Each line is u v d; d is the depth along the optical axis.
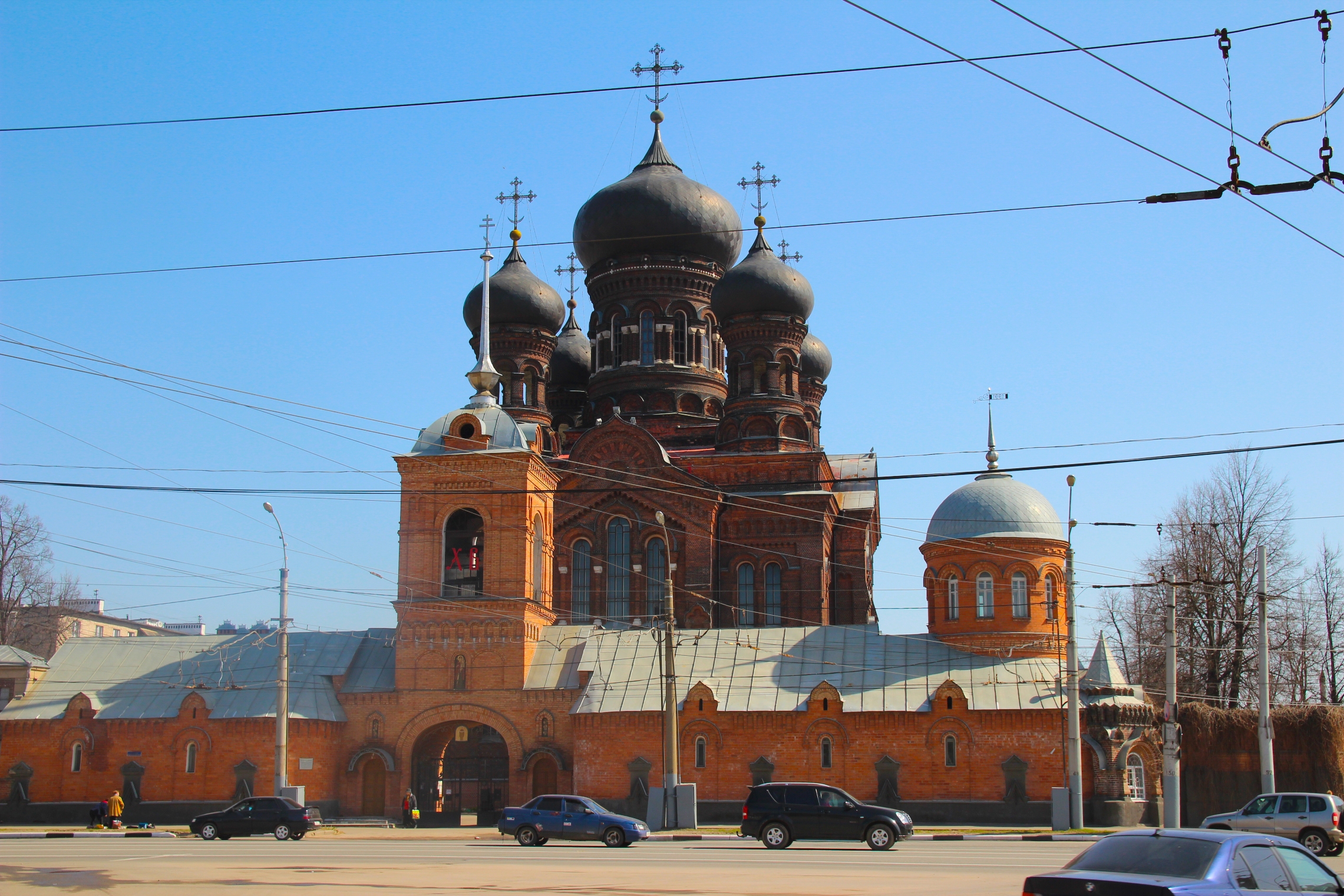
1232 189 24.69
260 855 37.97
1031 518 66.19
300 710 65.44
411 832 56.34
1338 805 43.88
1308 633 81.25
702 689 63.72
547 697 65.81
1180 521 82.88
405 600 67.38
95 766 66.25
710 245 86.56
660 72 90.50
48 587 115.00
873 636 67.38
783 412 81.69
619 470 77.69
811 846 43.22
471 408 70.56
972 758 60.97
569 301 99.62
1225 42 24.23
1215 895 17.95
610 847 43.75
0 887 27.30
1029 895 18.47
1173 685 52.62
